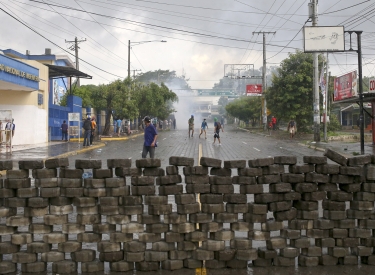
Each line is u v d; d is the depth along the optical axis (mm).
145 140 14656
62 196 5266
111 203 5250
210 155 21078
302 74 39188
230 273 5227
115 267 5234
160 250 5285
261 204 5410
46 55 41938
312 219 5496
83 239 5250
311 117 40906
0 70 20438
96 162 5270
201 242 5539
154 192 5348
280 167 5484
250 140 35125
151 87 52312
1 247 5191
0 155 19922
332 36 24406
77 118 30531
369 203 5508
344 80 26953
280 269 5355
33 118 28234
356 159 5504
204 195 5375
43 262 5227
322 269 5363
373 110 25750
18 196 5207
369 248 5484
